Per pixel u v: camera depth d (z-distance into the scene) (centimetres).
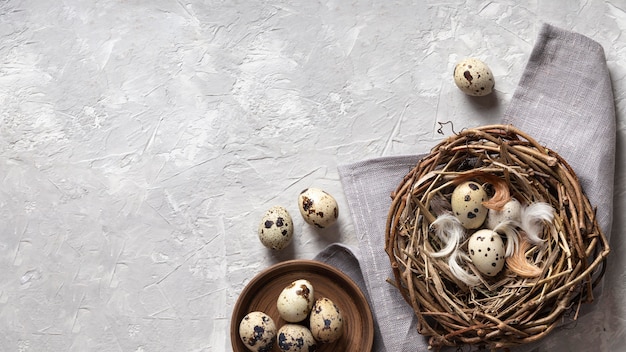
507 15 91
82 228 92
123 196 92
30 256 92
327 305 85
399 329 87
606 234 84
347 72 91
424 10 91
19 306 92
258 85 92
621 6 90
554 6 90
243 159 91
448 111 91
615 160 89
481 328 81
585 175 86
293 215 91
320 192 87
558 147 87
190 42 92
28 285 92
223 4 92
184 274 91
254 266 91
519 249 83
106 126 92
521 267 82
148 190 92
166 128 92
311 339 85
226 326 91
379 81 91
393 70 91
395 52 91
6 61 93
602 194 85
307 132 91
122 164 92
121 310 91
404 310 88
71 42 93
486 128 83
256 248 91
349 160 91
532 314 81
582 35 87
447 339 84
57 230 92
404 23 91
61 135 93
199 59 92
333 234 90
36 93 93
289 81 92
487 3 91
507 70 91
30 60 93
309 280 88
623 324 88
